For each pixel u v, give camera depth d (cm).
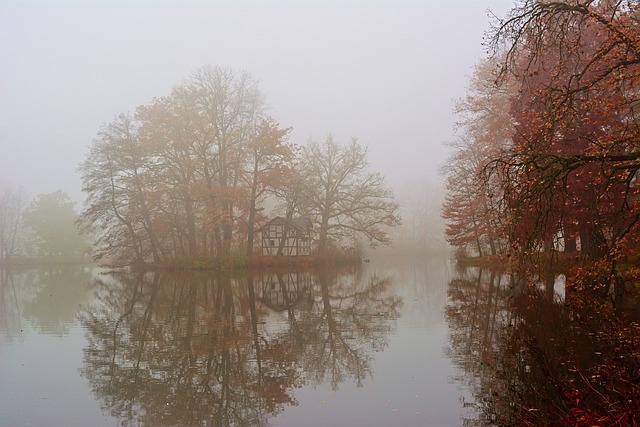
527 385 891
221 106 4253
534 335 1262
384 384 952
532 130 1107
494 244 3941
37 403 905
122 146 4153
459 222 4038
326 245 5066
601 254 1330
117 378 1045
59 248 7350
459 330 1412
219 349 1271
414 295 2297
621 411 620
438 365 1058
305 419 795
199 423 800
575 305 1503
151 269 4312
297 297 2327
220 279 3366
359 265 5056
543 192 930
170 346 1323
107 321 1759
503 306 1802
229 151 4231
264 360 1155
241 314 1828
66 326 1675
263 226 5116
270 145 4081
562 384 864
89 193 4216
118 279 3662
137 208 4256
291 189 4578
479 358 1093
